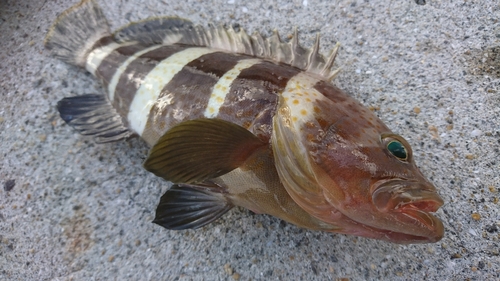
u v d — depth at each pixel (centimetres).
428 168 26
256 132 20
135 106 25
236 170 21
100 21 30
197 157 19
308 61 24
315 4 32
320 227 21
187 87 23
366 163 18
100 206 27
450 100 28
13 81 31
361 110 20
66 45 30
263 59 24
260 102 21
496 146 26
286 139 19
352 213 19
